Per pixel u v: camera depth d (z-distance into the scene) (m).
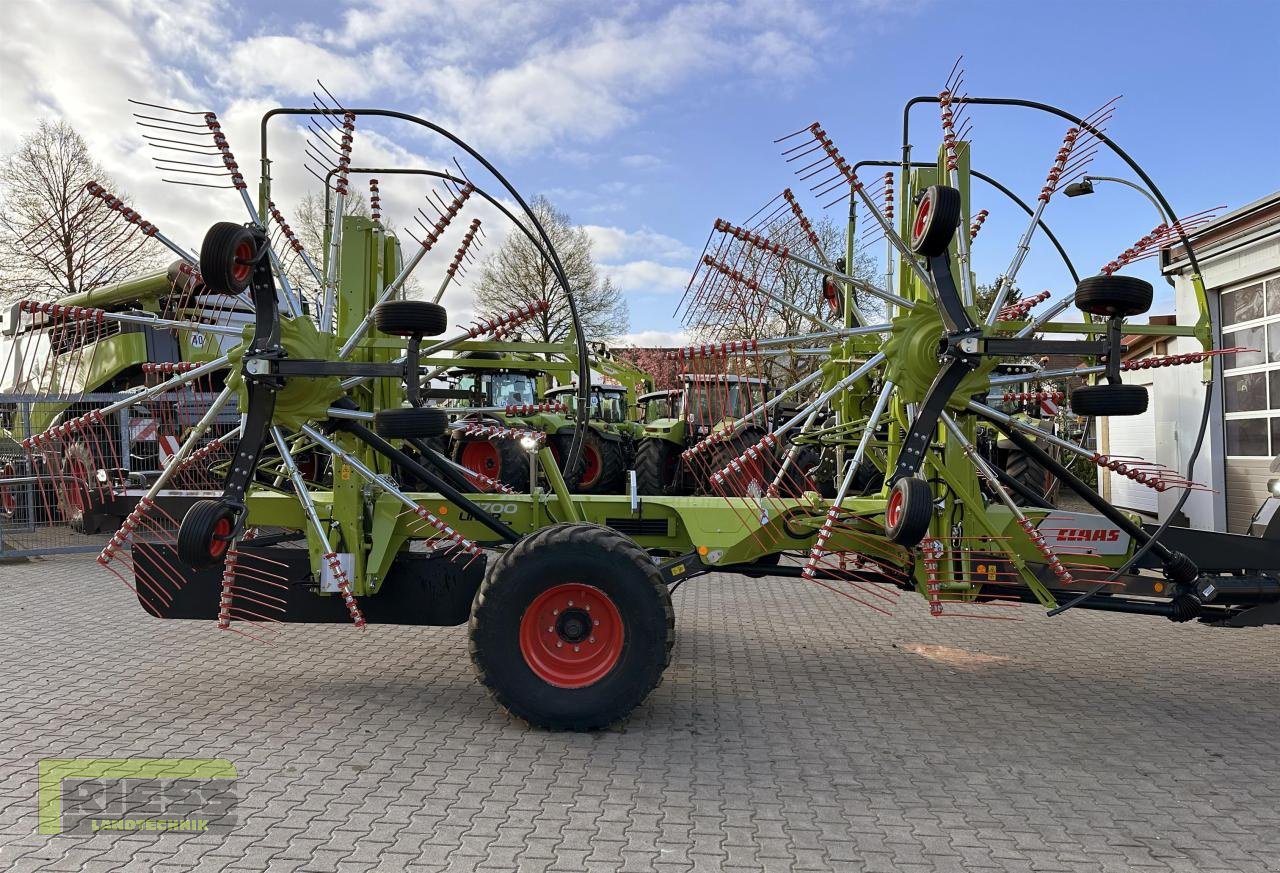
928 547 4.04
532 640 3.83
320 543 4.22
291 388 3.83
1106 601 4.21
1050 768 3.56
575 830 2.95
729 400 4.21
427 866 2.69
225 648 5.31
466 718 4.05
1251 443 9.63
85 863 2.70
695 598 7.13
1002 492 3.96
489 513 4.50
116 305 10.47
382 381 4.58
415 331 3.67
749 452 3.98
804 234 4.16
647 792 3.27
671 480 10.28
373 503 4.48
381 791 3.24
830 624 6.18
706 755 3.65
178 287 4.50
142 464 7.70
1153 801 3.25
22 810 3.07
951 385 3.61
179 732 3.85
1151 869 2.74
